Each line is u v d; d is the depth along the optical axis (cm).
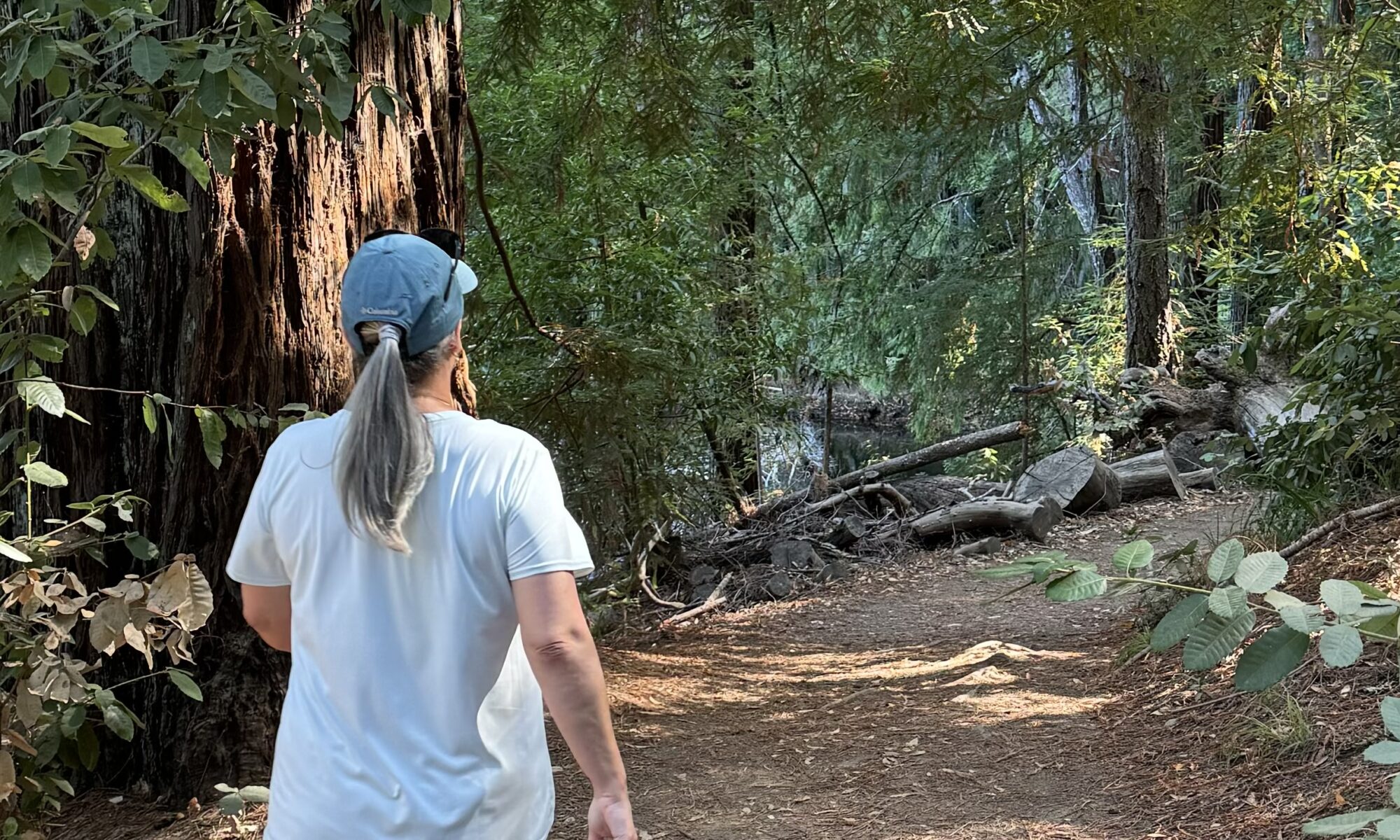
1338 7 933
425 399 168
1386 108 895
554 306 790
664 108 595
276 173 383
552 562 156
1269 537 573
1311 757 334
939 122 620
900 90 585
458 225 457
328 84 291
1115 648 546
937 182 1444
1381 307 519
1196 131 1272
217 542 391
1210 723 390
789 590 907
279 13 369
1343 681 365
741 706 534
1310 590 446
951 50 570
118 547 400
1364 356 521
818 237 1650
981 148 1233
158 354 393
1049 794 372
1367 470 560
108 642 287
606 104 703
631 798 402
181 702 394
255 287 380
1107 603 686
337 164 396
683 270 883
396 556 156
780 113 1052
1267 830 304
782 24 611
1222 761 358
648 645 747
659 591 966
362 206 406
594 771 154
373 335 166
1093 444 1188
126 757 404
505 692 158
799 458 1338
